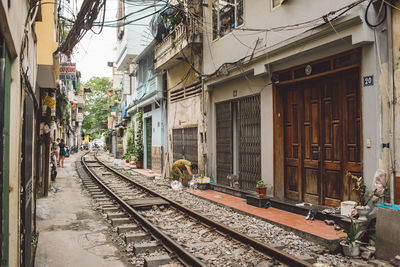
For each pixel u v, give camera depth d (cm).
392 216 529
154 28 1834
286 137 980
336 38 729
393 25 639
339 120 797
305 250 607
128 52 2509
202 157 1427
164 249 630
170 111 1873
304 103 910
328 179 830
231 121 1251
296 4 850
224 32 1225
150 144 2417
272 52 927
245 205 982
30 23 495
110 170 2214
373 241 598
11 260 360
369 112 675
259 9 1000
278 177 980
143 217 828
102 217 923
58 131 3291
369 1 659
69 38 892
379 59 661
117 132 4416
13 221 361
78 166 2630
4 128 296
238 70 1109
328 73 801
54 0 852
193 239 692
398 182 621
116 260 591
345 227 673
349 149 769
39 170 1245
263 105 1030
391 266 493
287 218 799
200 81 1440
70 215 945
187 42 1384
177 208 987
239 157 1190
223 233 715
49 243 684
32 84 577
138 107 2658
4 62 296
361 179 694
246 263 551
